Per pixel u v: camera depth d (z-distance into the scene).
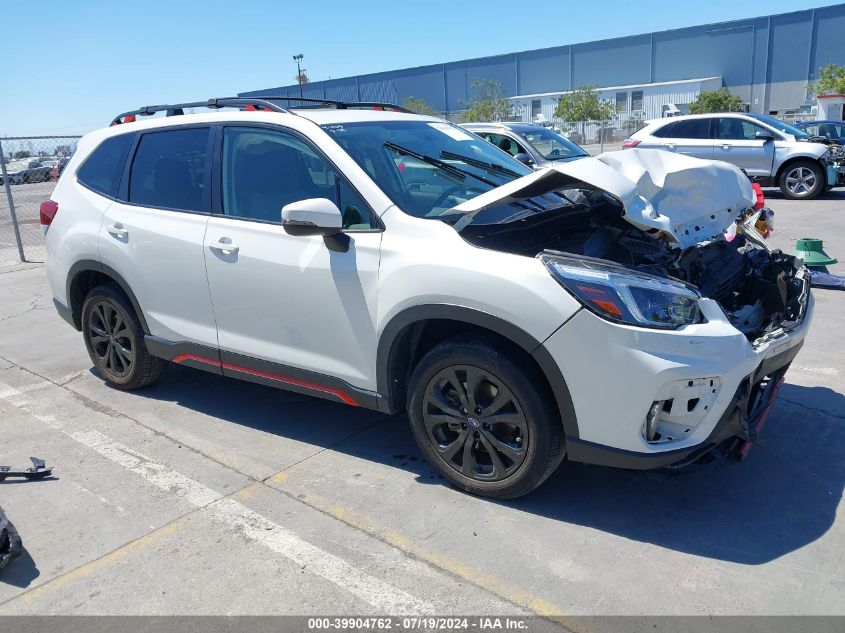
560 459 3.14
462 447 3.35
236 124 3.98
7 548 2.95
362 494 3.46
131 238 4.31
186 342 4.21
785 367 3.63
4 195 20.36
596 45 49.41
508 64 52.84
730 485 3.43
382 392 3.49
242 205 3.88
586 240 3.51
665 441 2.91
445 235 3.19
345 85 58.66
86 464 3.86
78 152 4.91
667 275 3.18
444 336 3.49
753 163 14.06
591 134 38.06
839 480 3.44
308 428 4.25
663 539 3.02
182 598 2.74
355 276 3.38
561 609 2.62
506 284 2.95
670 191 3.46
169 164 4.25
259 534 3.15
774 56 43.72
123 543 3.11
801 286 3.70
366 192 3.44
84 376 5.30
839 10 41.06
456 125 4.66
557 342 2.88
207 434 4.21
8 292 8.41
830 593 2.65
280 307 3.70
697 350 2.81
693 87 45.53
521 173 4.24
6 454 4.01
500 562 2.90
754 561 2.86
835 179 13.52
